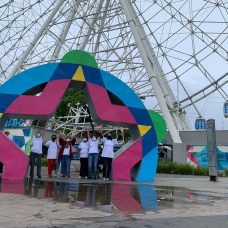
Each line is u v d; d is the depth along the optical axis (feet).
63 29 108.58
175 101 117.91
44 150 103.65
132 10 102.68
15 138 97.66
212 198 35.53
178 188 45.29
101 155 58.54
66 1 108.27
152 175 58.34
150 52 102.63
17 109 52.39
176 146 96.27
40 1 110.52
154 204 29.86
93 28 108.47
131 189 41.73
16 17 112.37
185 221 22.57
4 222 20.45
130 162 57.21
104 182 50.83
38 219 21.61
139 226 20.59
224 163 97.91
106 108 56.95
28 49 103.65
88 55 57.11
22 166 52.31
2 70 112.68
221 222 22.59
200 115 122.11
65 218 22.22
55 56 107.45
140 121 58.95
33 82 53.88
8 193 33.53
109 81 57.93
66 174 58.49
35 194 33.45
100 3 111.34
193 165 89.04
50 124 137.59
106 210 25.73
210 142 61.31
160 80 111.75
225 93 116.98
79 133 150.71
